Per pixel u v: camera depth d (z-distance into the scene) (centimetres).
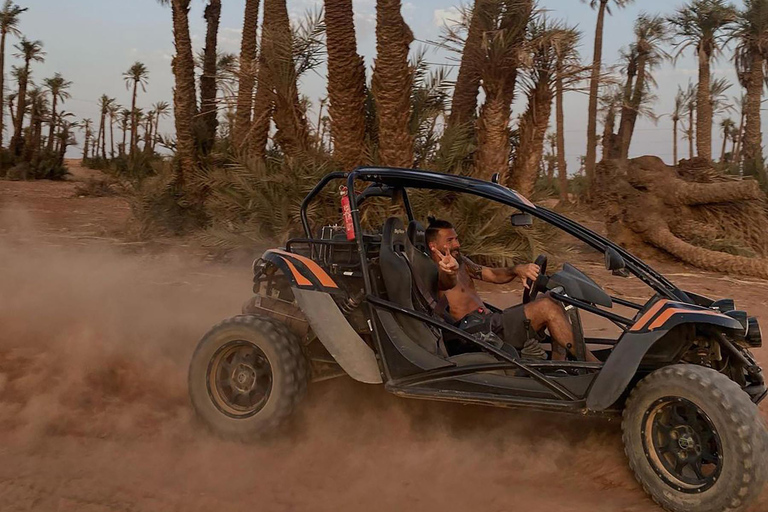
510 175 1087
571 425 443
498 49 980
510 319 410
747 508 320
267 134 1303
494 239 974
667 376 335
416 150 1119
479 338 409
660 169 1522
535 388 375
